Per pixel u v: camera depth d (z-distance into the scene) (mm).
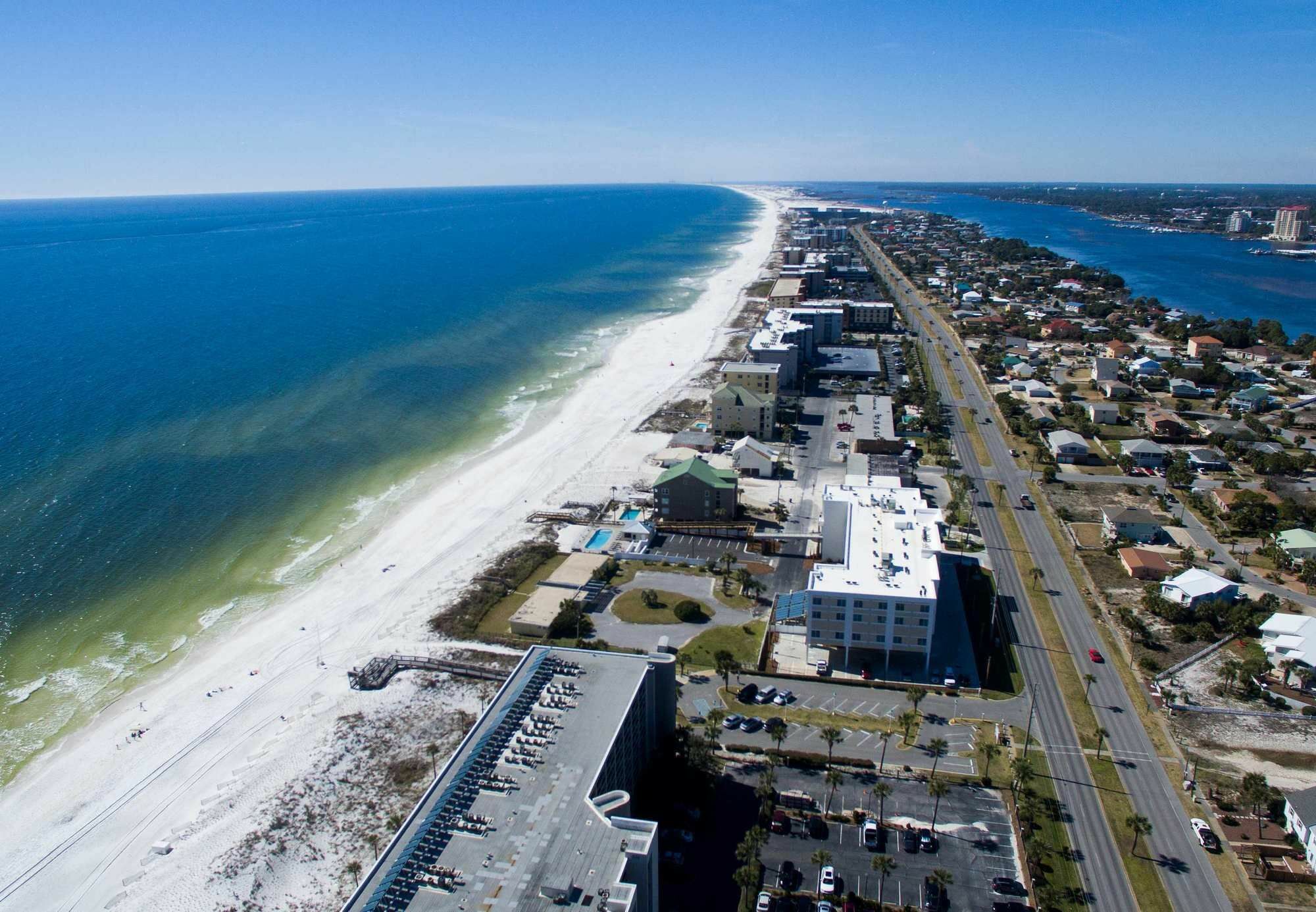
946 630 138750
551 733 91438
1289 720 114625
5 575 151625
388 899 70000
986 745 110125
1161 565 153250
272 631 140750
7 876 93812
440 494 193375
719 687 124188
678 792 99938
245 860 94938
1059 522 178750
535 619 139625
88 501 180500
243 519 176500
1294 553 157625
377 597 150875
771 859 91938
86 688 126062
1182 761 107188
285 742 114375
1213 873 89875
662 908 85625
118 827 100625
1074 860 91438
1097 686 123188
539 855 74500
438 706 121188
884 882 88562
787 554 166125
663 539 173250
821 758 107125
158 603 146875
